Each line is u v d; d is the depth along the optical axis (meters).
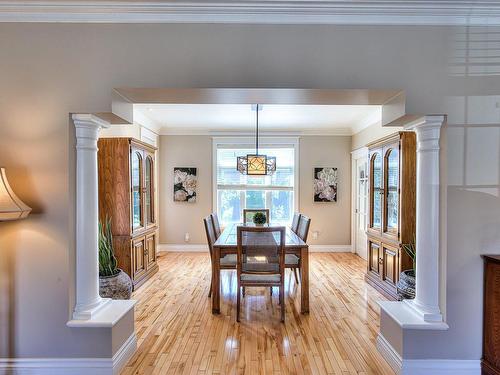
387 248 3.53
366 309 3.14
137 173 3.96
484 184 2.03
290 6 1.93
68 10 1.95
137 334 2.60
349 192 5.86
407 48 2.01
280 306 3.16
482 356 2.02
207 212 5.87
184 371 2.09
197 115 4.85
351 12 1.96
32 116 1.99
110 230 3.59
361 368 2.12
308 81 2.00
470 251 2.03
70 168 2.01
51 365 2.00
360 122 5.22
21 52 1.99
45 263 2.00
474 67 2.02
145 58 1.99
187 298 3.46
